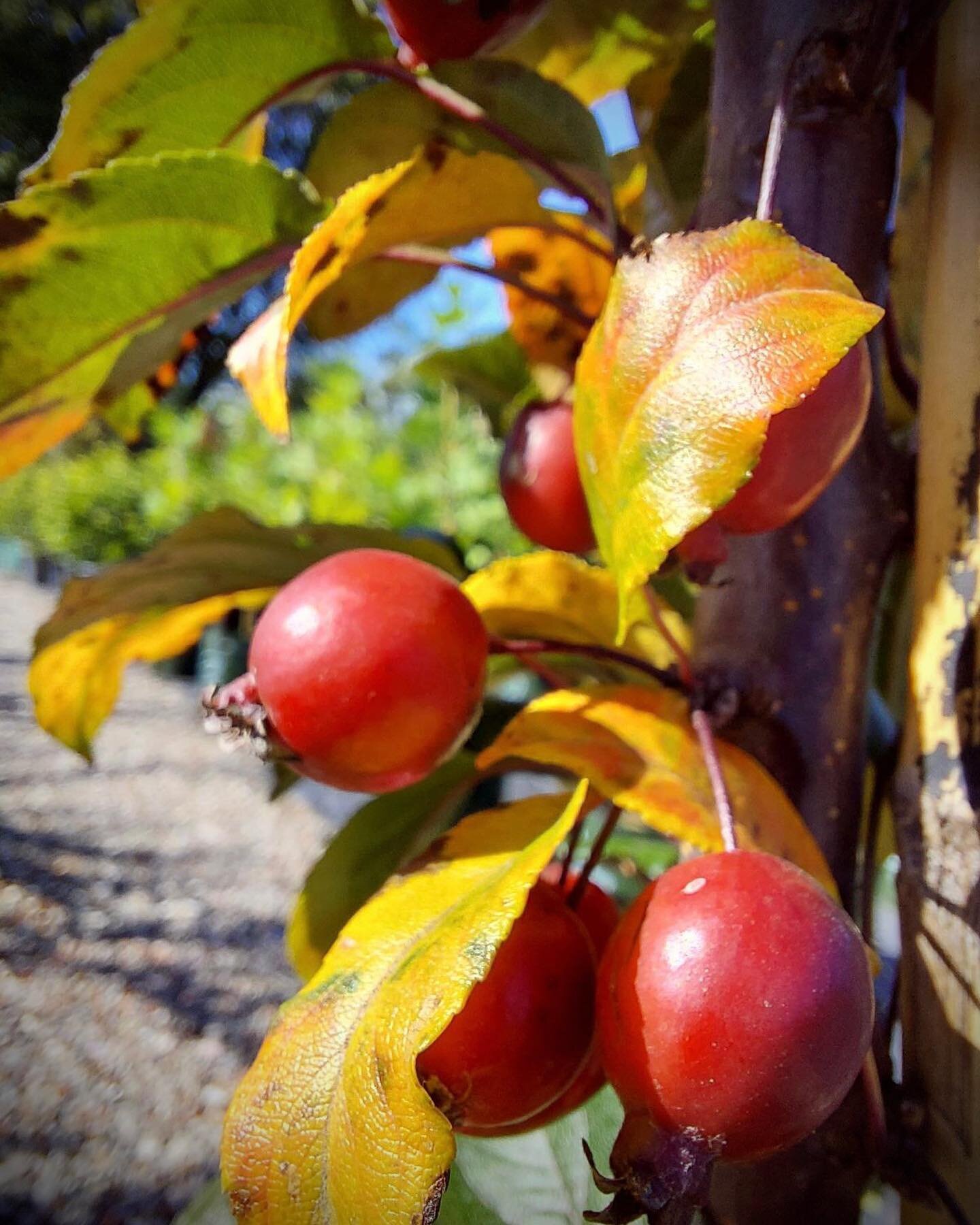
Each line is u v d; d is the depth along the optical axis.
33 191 0.12
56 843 0.66
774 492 0.09
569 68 0.17
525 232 0.15
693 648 0.13
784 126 0.10
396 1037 0.08
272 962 0.54
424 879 0.10
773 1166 0.12
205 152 0.12
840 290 0.08
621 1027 0.08
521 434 0.14
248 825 0.77
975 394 0.11
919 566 0.11
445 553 0.16
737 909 0.08
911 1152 0.11
